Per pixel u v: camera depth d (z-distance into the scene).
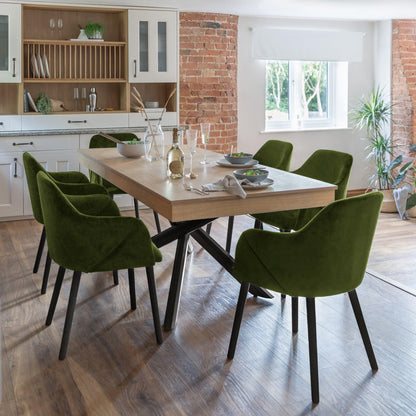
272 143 4.74
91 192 3.87
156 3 5.80
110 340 3.10
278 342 3.07
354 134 7.56
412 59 7.07
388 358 2.89
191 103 6.56
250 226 5.50
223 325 3.29
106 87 6.41
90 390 2.59
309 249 2.50
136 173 3.54
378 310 3.50
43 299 3.67
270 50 6.86
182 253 3.36
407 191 6.18
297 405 2.47
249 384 2.64
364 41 7.40
